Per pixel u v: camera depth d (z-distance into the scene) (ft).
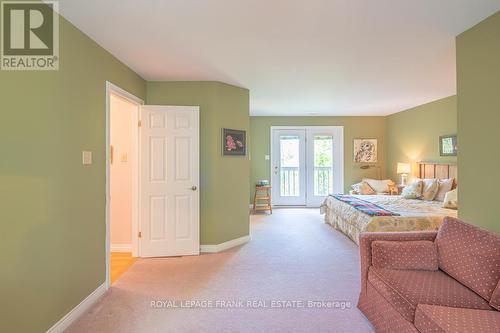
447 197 12.75
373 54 9.12
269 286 8.71
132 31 7.41
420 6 6.28
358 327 6.56
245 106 13.51
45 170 6.09
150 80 11.86
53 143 6.33
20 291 5.47
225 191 12.60
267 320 6.85
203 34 7.61
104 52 8.50
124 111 12.03
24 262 5.57
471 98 7.34
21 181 5.51
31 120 5.74
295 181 23.09
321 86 13.17
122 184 12.09
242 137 13.34
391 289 5.72
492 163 6.82
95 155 8.01
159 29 7.31
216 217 12.19
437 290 5.53
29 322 5.67
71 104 6.95
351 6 6.26
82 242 7.39
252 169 22.82
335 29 7.34
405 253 6.56
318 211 21.45
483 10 6.47
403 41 8.11
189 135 11.66
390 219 11.07
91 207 7.81
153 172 11.48
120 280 9.23
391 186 19.56
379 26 7.21
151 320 6.89
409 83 12.71
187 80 11.99
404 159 20.01
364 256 7.11
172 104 12.03
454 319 4.50
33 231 5.78
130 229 12.10
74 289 7.04
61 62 6.59
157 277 9.45
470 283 5.54
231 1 6.04
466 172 7.55
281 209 22.29
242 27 7.22
